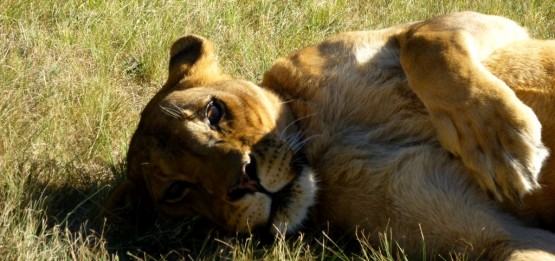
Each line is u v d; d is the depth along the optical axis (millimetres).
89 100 11414
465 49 8016
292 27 14672
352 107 8672
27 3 13578
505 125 7430
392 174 8008
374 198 8086
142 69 12914
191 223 8789
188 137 8203
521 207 7688
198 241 8930
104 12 13812
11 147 10000
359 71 8836
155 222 9078
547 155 7395
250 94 8656
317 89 8836
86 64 12672
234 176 7816
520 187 7312
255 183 7906
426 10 16109
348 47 9094
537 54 8188
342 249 8203
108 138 10734
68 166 9922
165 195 8586
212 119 8297
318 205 8398
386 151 8258
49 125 10695
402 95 8531
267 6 15195
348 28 15172
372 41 9141
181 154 8219
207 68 9648
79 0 14000
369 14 15812
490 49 8617
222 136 8133
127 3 14125
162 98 8984
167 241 8945
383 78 8781
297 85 8961
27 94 11422
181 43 9898
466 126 7660
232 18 14531
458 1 16453
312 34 14656
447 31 8391
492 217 7641
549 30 15922
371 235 8188
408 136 8375
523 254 7336
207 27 14023
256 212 7938
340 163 8273
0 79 11430
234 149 7934
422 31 8664
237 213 7988
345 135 8547
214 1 14859
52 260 7969
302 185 8164
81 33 13336
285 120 8758
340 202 8273
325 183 8336
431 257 7867
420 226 7809
